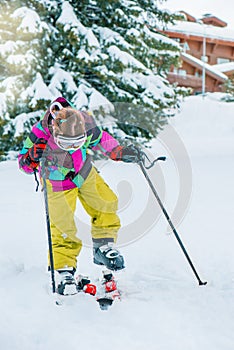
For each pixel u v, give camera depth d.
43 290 3.87
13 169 12.97
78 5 17.08
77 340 3.03
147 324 3.26
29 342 3.05
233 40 53.84
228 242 5.30
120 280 4.13
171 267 4.54
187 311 3.48
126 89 17.66
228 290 3.88
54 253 3.91
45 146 3.89
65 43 16.03
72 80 16.08
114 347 2.94
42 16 16.16
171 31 48.97
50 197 3.97
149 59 18.45
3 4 15.59
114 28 17.69
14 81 15.38
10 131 15.57
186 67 50.03
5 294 3.80
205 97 39.59
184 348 2.92
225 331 3.15
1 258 4.75
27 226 6.18
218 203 7.54
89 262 4.72
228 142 23.62
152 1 18.84
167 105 17.89
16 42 15.33
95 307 3.53
